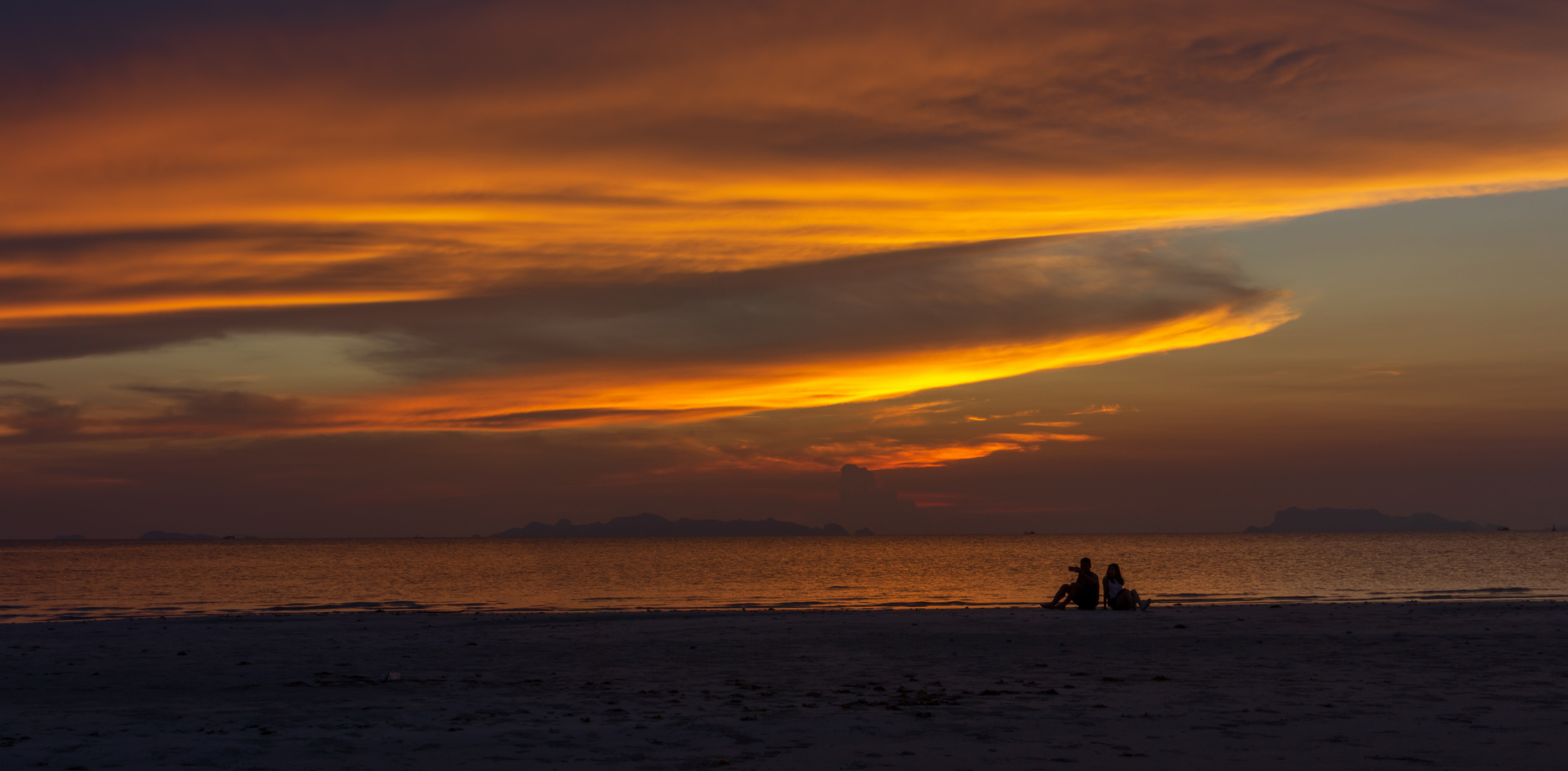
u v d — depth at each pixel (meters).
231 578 75.81
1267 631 19.91
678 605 41.69
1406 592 46.69
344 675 14.27
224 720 9.95
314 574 84.62
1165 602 38.59
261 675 14.35
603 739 8.81
